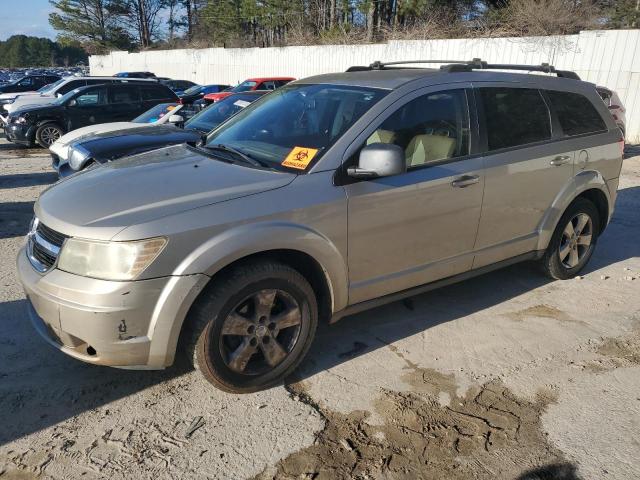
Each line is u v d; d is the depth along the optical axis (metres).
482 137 3.96
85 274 2.74
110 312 2.68
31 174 9.88
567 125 4.60
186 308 2.81
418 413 3.10
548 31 18.59
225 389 3.13
